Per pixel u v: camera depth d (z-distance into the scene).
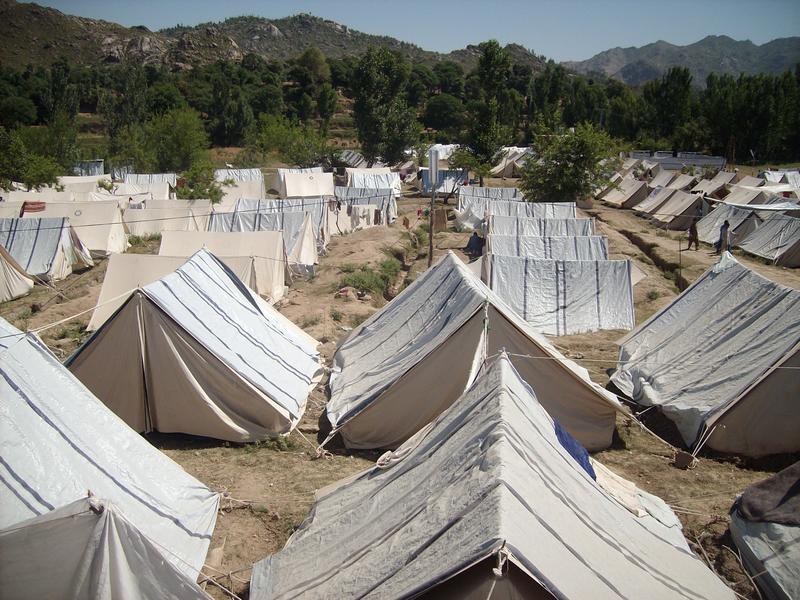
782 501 8.39
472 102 57.94
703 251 30.44
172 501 8.79
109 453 8.48
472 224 36.47
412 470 7.86
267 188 57.41
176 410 12.14
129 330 11.84
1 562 6.05
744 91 80.12
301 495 10.30
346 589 6.18
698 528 9.23
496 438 6.66
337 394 13.35
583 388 11.80
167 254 22.55
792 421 11.22
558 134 39.53
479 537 5.38
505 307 12.98
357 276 24.47
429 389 11.66
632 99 99.69
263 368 13.32
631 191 47.72
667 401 12.68
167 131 61.84
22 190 38.41
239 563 8.58
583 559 5.83
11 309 22.80
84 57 147.62
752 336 12.62
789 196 39.72
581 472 7.69
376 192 42.16
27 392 8.04
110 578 6.15
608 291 19.59
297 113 105.94
